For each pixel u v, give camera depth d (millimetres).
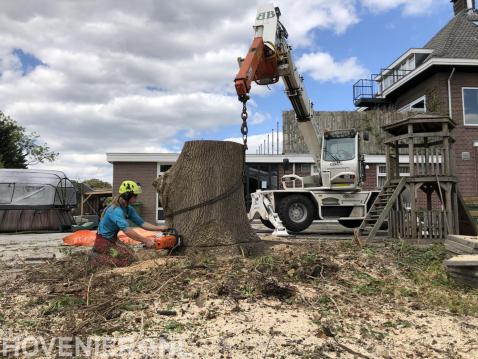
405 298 4160
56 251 7715
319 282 4352
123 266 4973
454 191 8695
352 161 11711
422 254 6227
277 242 6965
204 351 2787
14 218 13867
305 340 2986
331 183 11750
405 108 22094
